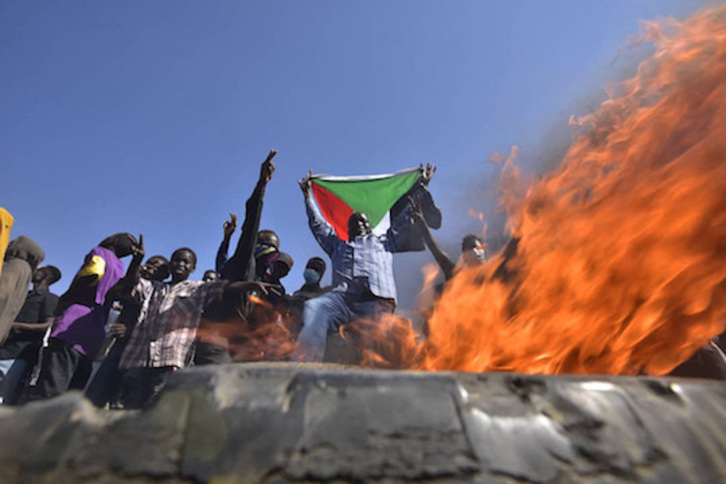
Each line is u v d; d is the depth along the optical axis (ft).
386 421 2.47
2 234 7.48
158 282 9.70
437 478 2.21
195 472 2.24
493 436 2.42
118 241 11.14
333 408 2.54
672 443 2.44
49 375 8.75
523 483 2.22
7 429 2.37
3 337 7.93
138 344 8.52
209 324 8.98
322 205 16.07
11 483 2.15
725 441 2.46
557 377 2.83
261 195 9.85
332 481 2.19
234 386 2.71
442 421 2.48
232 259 9.86
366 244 11.65
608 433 2.47
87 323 9.47
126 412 2.69
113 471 2.22
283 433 2.40
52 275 11.51
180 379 2.75
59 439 2.34
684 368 6.99
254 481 2.20
